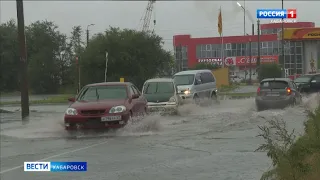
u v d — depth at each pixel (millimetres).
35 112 32938
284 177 8203
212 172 10562
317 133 9562
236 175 10164
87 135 18031
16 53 100750
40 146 15695
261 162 11547
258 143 14711
